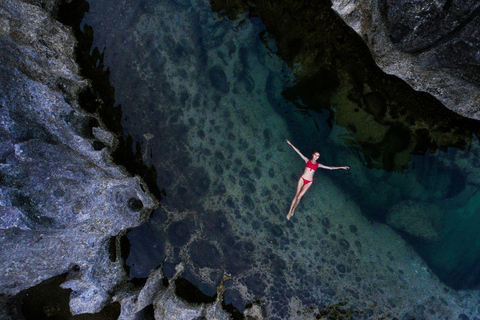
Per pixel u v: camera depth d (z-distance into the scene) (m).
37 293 7.21
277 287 7.70
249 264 7.82
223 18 8.10
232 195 8.00
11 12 6.37
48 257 6.71
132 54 8.12
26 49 6.56
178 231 7.91
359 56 7.32
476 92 6.22
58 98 6.81
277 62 8.03
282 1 7.42
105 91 7.91
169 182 7.99
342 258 7.89
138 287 7.36
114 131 7.84
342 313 7.59
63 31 7.36
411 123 7.68
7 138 6.16
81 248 6.88
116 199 7.11
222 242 7.90
